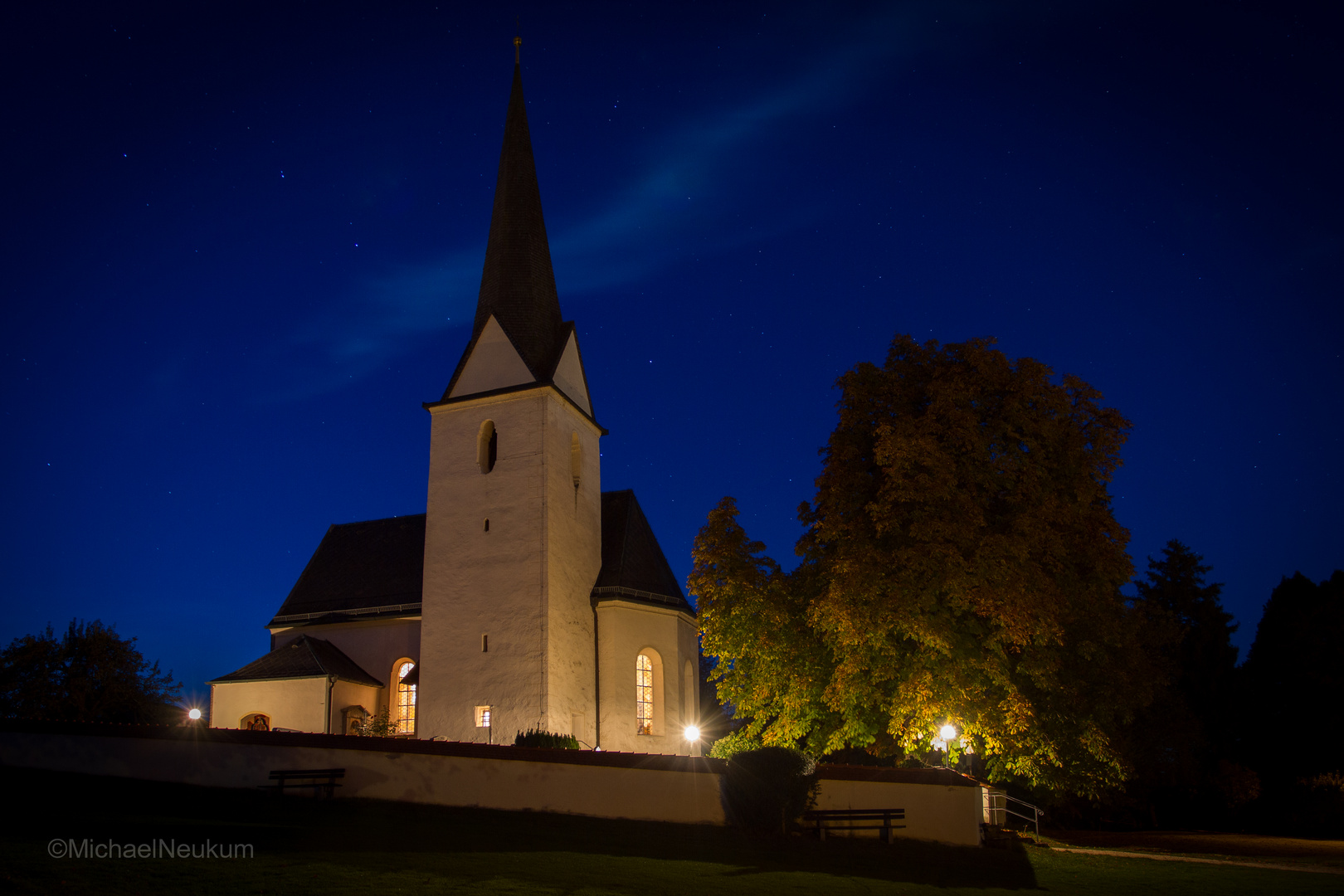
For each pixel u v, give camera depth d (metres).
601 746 36.19
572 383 39.66
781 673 25.81
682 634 39.75
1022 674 24.11
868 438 26.53
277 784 21.14
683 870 16.34
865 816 20.86
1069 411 25.80
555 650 34.47
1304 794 39.06
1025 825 30.33
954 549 22.23
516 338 38.50
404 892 12.98
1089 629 24.41
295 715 35.00
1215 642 50.97
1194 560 52.72
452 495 37.06
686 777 21.16
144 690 43.81
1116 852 23.03
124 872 12.97
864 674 23.69
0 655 41.72
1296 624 47.41
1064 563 25.00
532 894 13.53
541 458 36.16
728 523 27.27
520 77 43.94
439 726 34.53
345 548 43.53
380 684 38.09
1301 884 18.95
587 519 38.84
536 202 41.94
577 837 19.00
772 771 20.59
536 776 21.50
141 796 19.95
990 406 25.47
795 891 15.32
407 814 20.19
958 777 21.23
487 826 19.45
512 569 35.19
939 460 23.22
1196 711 49.41
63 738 22.36
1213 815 40.56
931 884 17.11
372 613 39.34
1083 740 23.92
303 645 37.50
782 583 26.73
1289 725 46.88
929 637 21.88
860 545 23.78
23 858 13.28
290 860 14.63
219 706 36.09
